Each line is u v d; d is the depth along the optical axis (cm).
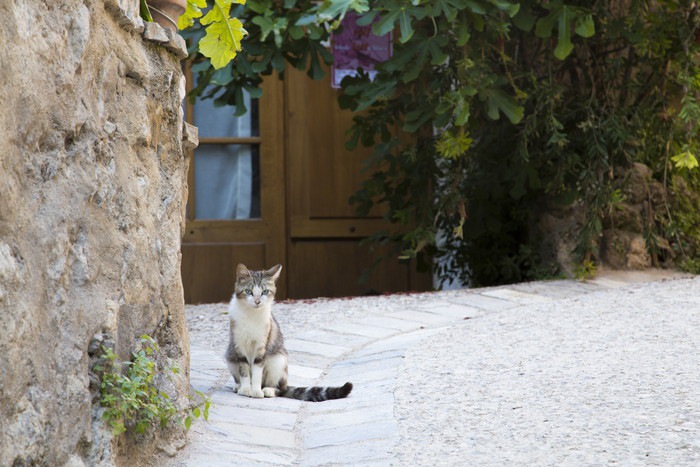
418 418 500
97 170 389
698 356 613
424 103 989
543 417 487
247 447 468
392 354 682
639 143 1107
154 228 454
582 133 1076
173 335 468
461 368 615
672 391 522
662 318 767
